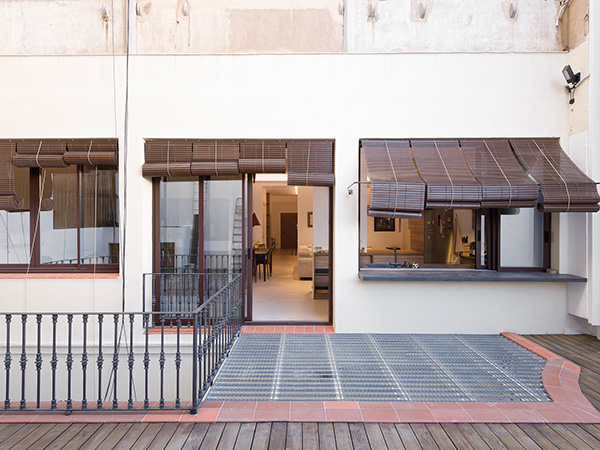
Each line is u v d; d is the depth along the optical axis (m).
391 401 2.79
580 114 4.29
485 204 4.10
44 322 4.53
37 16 4.66
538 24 4.60
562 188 4.02
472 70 4.50
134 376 4.46
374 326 4.52
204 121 4.54
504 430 2.43
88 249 4.84
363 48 4.62
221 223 4.86
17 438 2.38
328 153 4.60
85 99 4.56
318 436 2.37
